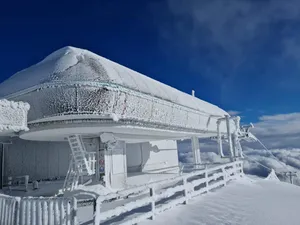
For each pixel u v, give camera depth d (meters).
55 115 8.41
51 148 17.23
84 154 9.95
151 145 20.58
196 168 18.67
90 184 10.50
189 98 16.06
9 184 14.25
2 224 6.00
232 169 13.34
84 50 10.07
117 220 6.18
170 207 7.45
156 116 10.61
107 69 8.80
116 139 10.80
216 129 17.78
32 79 9.45
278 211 7.38
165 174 17.38
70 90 8.25
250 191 10.52
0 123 7.64
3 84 11.70
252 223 6.32
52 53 11.09
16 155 15.64
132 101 9.09
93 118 8.55
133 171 19.41
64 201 5.38
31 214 5.64
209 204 8.09
